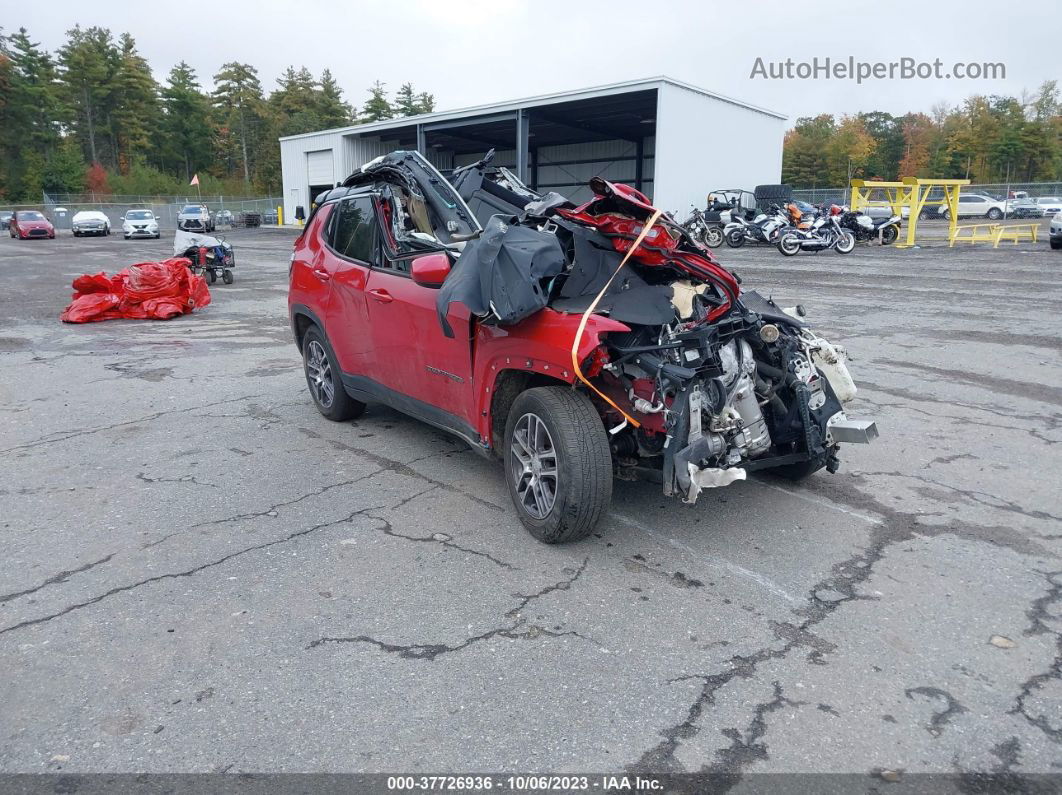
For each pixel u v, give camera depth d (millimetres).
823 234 21938
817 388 4332
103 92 93625
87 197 67938
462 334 4434
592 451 3789
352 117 105625
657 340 3885
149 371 8453
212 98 104938
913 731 2676
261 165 101438
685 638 3229
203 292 13586
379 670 3033
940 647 3152
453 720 2750
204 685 2949
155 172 89375
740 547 4035
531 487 4090
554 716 2768
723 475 3738
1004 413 6348
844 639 3213
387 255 5324
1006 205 45969
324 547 4082
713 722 2729
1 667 3062
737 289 4012
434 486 4926
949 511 4461
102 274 12492
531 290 3730
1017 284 14422
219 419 6520
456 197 5172
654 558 3924
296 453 5605
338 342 5863
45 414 6734
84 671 3037
